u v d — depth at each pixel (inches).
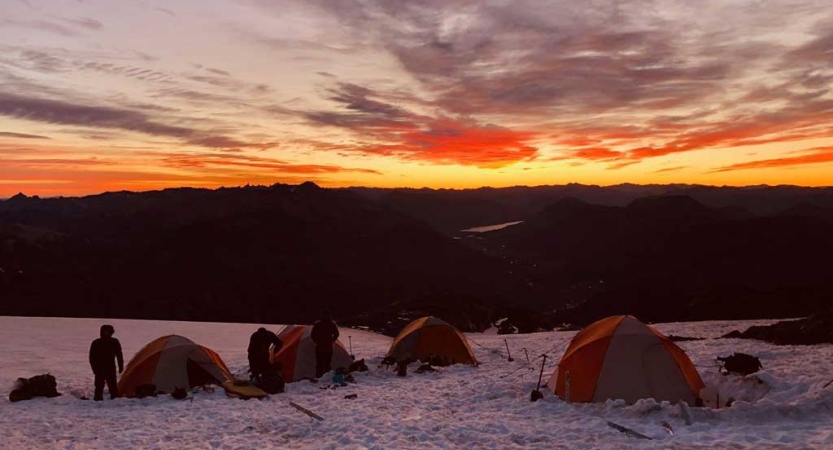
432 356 679.7
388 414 425.4
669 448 305.3
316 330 607.8
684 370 440.5
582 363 452.1
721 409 369.7
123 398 515.5
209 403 488.4
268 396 515.8
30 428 412.5
